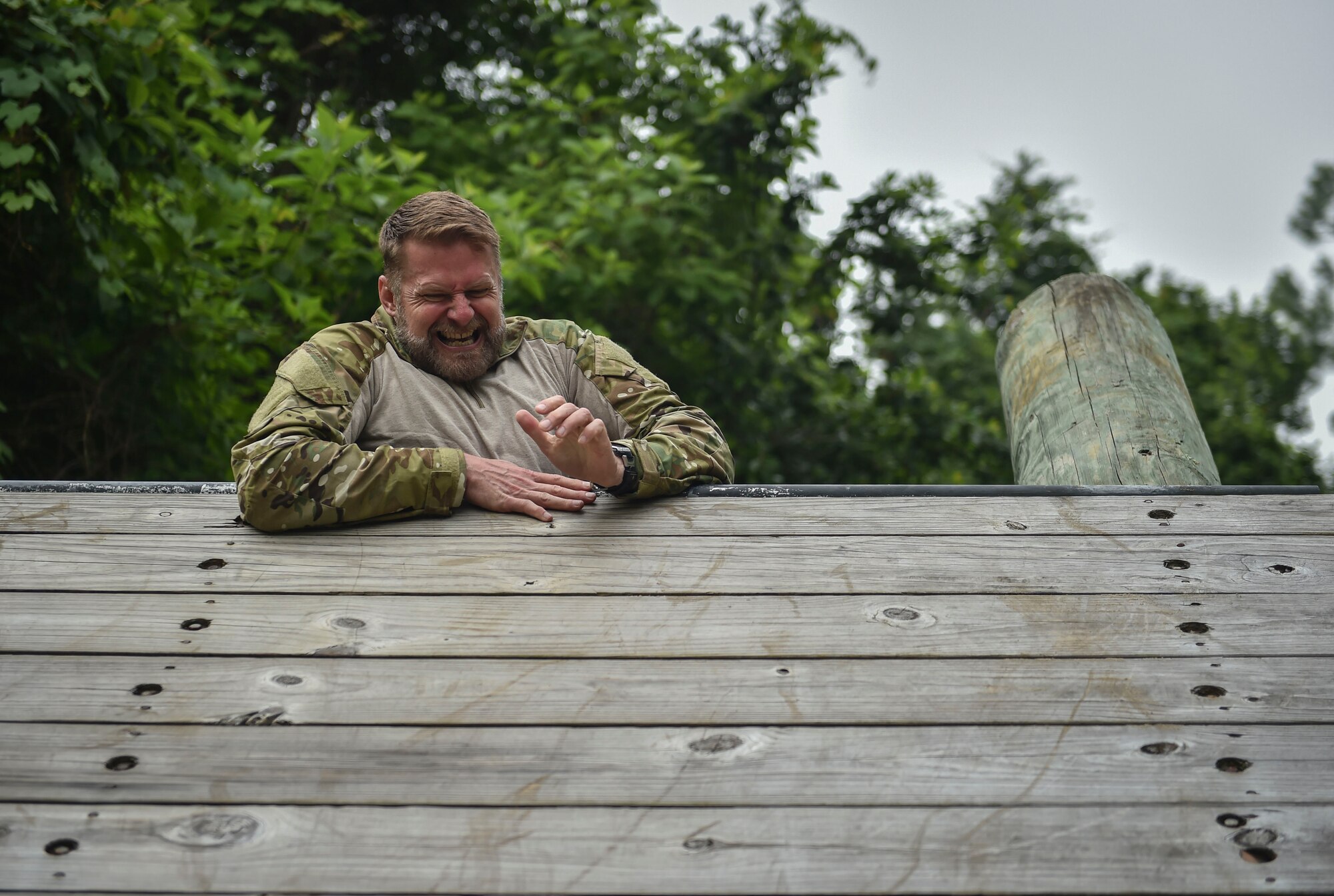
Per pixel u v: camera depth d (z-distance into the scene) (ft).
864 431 26.73
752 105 24.53
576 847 5.29
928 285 25.84
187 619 6.81
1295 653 6.61
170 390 15.65
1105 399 10.39
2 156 12.23
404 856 5.24
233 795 5.57
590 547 7.55
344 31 24.77
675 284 21.84
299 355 8.29
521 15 27.94
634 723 6.05
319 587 7.10
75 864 5.17
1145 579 7.26
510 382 8.77
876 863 5.22
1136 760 5.82
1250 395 48.52
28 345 13.92
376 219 17.87
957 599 7.05
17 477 15.29
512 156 24.11
